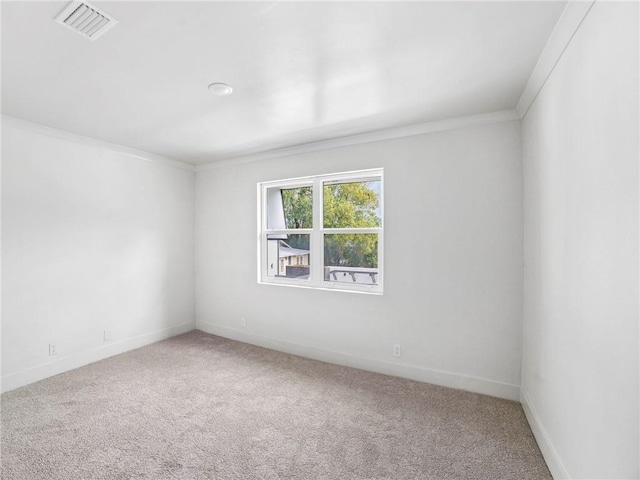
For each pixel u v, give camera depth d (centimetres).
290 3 131
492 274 253
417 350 283
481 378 258
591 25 128
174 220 409
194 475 171
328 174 328
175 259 411
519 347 245
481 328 257
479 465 179
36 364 281
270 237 381
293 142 330
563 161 158
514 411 232
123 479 167
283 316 359
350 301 315
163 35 153
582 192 138
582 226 138
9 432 207
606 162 118
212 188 418
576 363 143
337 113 252
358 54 171
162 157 387
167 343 382
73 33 151
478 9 136
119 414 229
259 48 165
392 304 293
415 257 282
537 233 203
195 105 237
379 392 262
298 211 362
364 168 306
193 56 172
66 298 303
